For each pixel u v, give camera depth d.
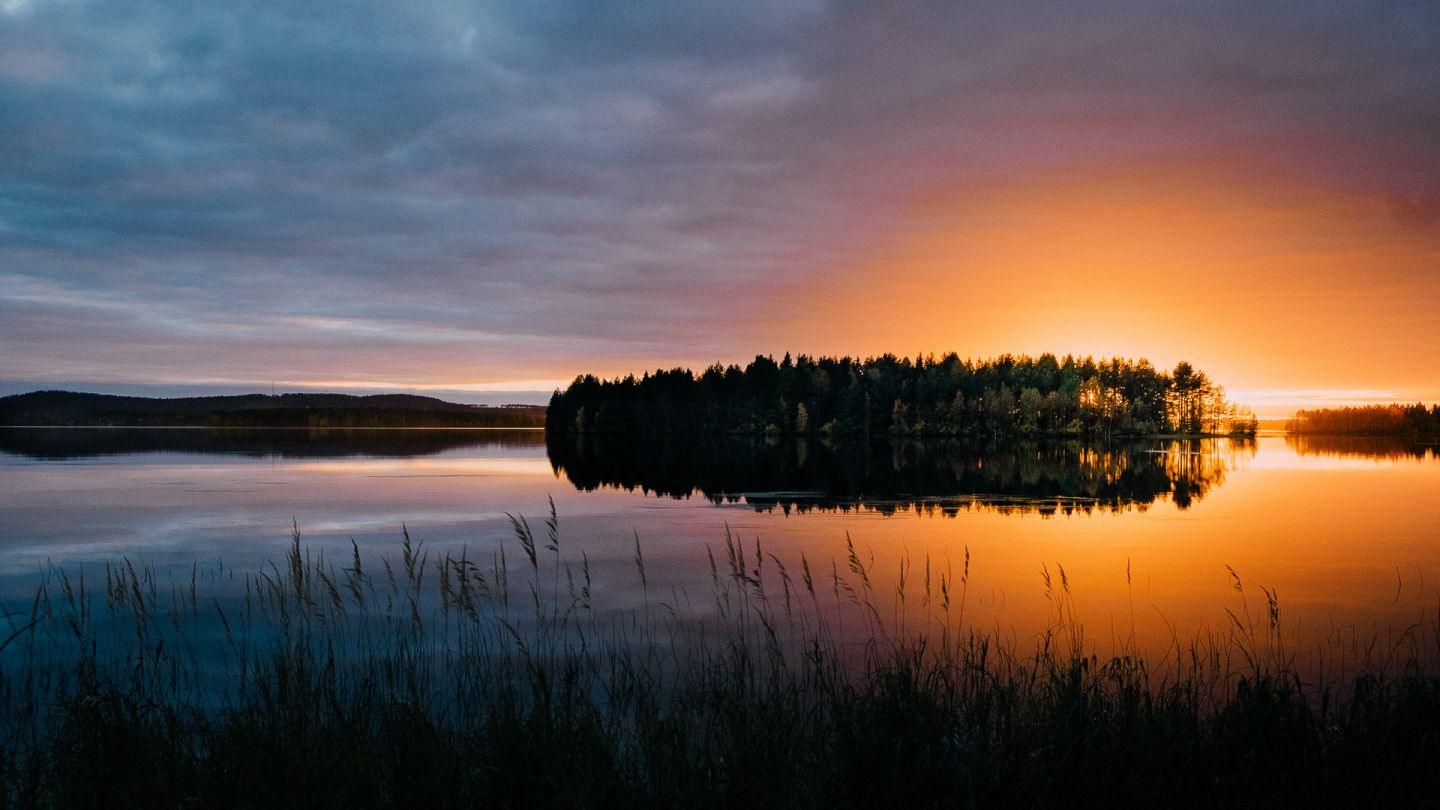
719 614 13.65
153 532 24.75
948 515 30.06
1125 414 147.25
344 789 6.19
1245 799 6.27
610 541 23.36
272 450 76.62
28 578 17.91
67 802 6.20
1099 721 7.06
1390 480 47.59
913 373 145.38
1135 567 19.06
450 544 22.70
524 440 126.75
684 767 6.38
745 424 142.38
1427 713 7.10
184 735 7.38
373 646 11.82
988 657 11.07
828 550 21.67
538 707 7.23
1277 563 19.72
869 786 6.14
